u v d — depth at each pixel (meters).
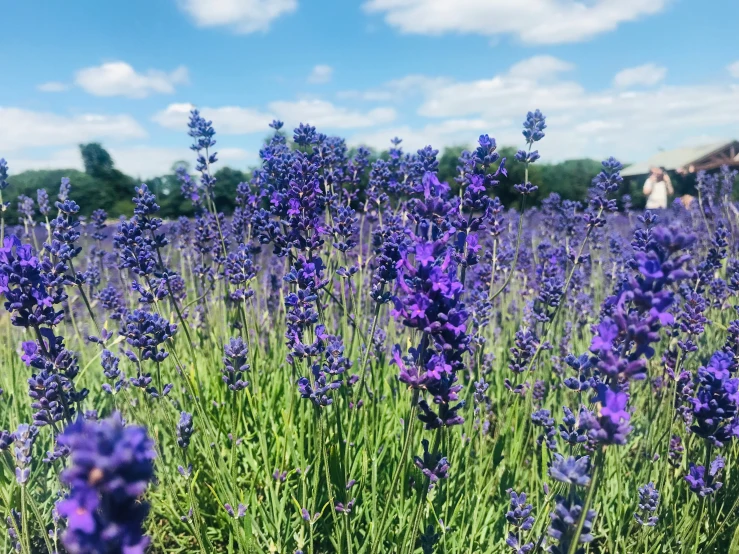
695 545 3.22
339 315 6.01
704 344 5.65
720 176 9.62
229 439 4.27
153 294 4.14
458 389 2.48
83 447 1.14
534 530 3.12
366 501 3.52
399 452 3.87
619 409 2.02
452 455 3.84
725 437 2.93
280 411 4.45
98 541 1.24
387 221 5.25
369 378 4.58
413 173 5.70
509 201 30.81
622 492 3.99
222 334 5.52
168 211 17.33
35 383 2.85
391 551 3.27
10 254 2.85
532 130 4.54
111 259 8.64
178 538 3.87
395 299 2.42
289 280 3.52
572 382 3.10
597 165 44.41
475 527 3.31
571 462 2.16
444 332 2.42
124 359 5.39
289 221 3.81
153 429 3.99
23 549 2.79
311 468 3.85
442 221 3.08
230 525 3.59
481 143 3.95
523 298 7.34
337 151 5.75
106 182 22.20
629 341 2.11
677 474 3.95
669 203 19.83
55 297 3.39
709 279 5.30
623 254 7.25
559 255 6.64
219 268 5.76
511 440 4.24
